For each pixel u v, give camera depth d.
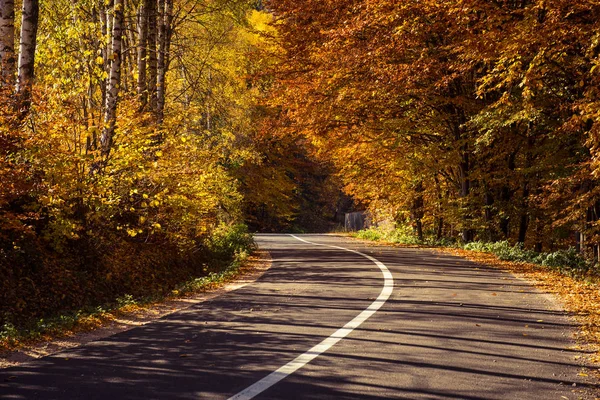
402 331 8.37
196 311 10.26
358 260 20.31
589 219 21.14
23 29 13.35
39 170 12.24
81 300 12.58
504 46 15.43
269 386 5.70
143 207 16.36
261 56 27.84
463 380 5.96
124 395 5.40
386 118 26.27
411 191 34.34
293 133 28.14
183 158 16.59
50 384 5.77
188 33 27.42
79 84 13.66
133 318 9.98
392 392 5.53
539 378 6.08
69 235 12.66
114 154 14.37
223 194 24.62
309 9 25.23
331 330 8.45
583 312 10.03
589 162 15.01
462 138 25.66
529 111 18.23
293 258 22.47
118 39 17.44
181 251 18.83
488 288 12.93
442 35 22.20
